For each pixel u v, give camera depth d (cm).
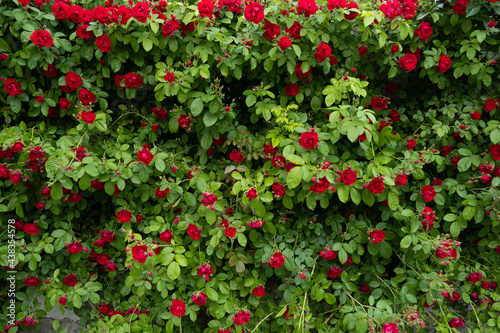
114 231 207
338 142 208
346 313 192
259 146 200
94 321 209
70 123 215
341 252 187
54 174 165
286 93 211
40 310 204
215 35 181
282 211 213
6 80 179
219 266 210
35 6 185
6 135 175
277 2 189
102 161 185
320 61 191
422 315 190
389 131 183
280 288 194
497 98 208
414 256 190
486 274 208
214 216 179
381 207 197
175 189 190
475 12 184
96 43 180
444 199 197
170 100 228
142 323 189
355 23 193
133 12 173
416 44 203
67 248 195
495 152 193
